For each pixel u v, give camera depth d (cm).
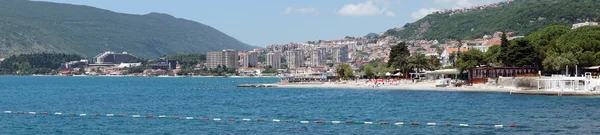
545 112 10925
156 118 10644
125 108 13112
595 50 19750
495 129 8719
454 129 8794
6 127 9512
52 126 9606
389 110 11912
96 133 8725
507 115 10500
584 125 8962
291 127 9175
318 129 8919
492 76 19900
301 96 17700
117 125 9644
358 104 13675
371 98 15912
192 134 8481
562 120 9625
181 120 10269
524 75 18138
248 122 9869
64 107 13612
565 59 18700
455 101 14075
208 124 9644
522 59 19938
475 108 12019
